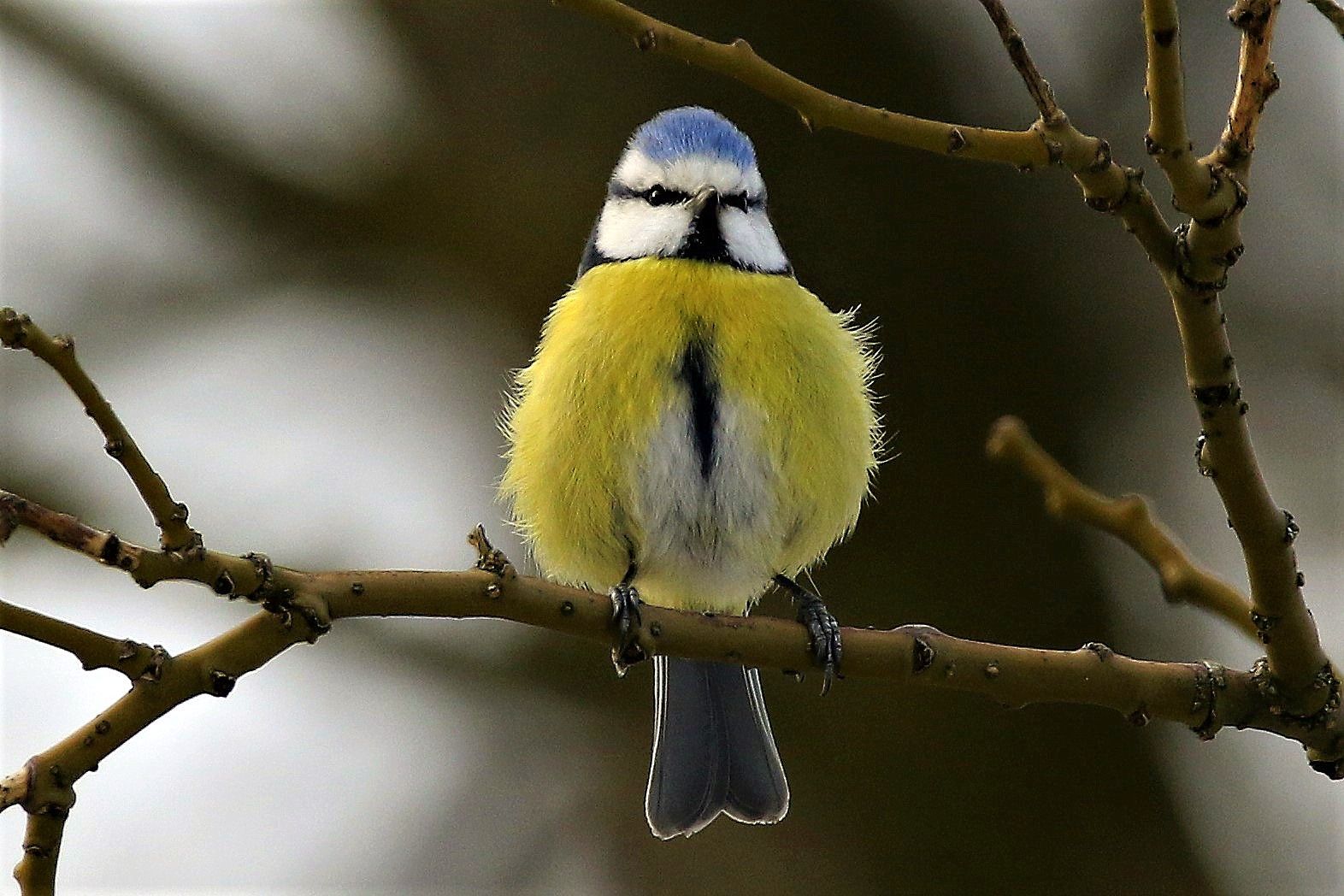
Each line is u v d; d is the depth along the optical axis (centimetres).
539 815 1130
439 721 1171
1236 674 626
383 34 1252
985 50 1197
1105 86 1188
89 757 468
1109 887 1056
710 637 607
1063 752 1094
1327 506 1168
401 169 1241
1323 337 1208
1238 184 519
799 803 1096
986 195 1200
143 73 1253
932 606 1145
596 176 1220
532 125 1233
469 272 1234
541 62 1232
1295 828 1064
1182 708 618
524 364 1219
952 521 1163
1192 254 528
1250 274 1226
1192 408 1180
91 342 1221
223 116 1259
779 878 1077
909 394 1184
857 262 1196
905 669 616
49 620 468
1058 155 509
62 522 448
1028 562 1150
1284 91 1224
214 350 1248
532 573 1098
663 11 1208
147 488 462
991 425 1179
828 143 1202
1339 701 618
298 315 1260
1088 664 618
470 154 1233
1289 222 1223
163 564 464
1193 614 1119
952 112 1198
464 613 550
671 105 1214
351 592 515
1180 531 1160
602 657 1160
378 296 1252
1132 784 1083
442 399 1252
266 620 495
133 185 1259
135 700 474
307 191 1251
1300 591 600
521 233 1224
